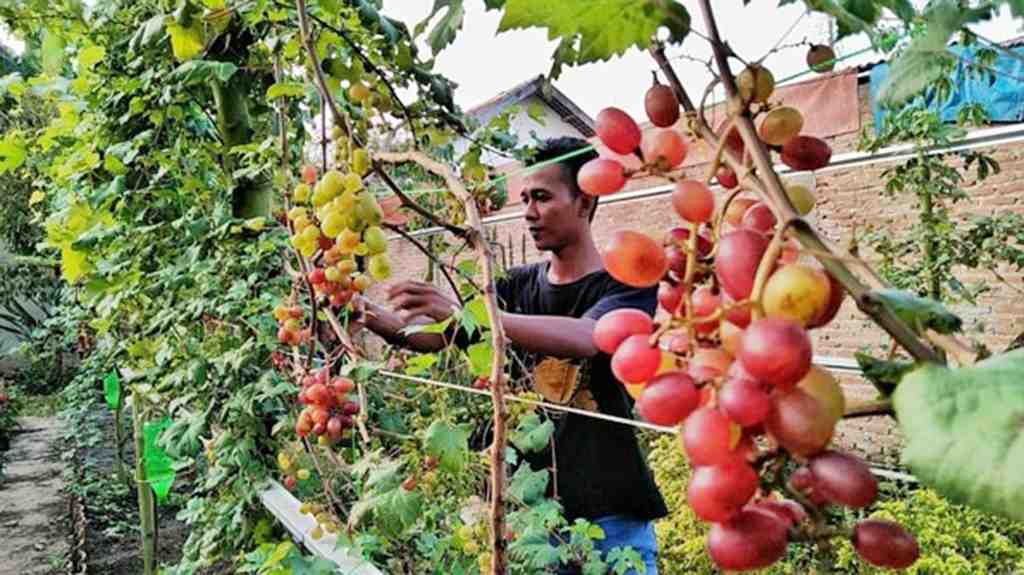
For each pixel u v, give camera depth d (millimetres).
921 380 317
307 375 1589
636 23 471
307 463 1939
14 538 5441
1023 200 3785
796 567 2090
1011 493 276
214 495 2646
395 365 1811
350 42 1535
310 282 1432
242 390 1976
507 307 2012
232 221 2010
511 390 1496
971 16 452
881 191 3908
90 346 5789
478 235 945
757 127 501
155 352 2570
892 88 481
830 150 511
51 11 2236
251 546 2193
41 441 8805
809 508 378
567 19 470
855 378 2502
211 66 1804
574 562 1626
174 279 2174
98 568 4566
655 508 1760
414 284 1358
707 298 448
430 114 1708
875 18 530
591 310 1522
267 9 1647
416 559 1600
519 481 1497
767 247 404
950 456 291
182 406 2373
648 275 467
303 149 2100
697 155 589
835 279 377
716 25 460
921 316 345
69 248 2678
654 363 428
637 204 4770
